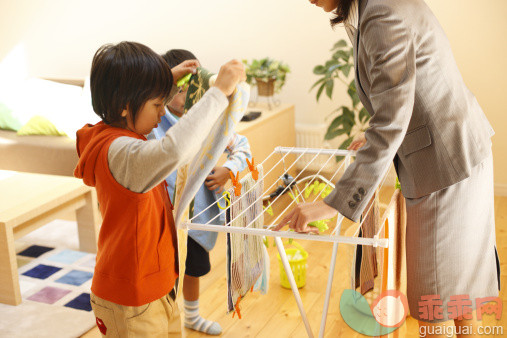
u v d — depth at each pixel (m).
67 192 2.96
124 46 1.40
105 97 1.39
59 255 3.21
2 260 2.62
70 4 5.29
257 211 2.03
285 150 2.04
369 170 1.42
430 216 1.63
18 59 5.64
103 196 1.42
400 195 1.74
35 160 3.92
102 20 5.21
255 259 2.06
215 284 2.85
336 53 3.92
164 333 1.55
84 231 3.23
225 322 2.50
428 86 1.53
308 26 4.41
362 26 1.49
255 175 1.92
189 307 2.41
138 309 1.46
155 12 4.96
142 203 1.37
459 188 1.61
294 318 2.51
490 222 1.73
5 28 5.60
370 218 1.79
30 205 2.77
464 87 1.63
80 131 1.50
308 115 4.59
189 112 1.29
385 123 1.41
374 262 1.76
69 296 2.75
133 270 1.43
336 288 2.76
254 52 4.66
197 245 2.29
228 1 4.64
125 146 1.33
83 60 5.41
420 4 1.52
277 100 4.41
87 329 2.47
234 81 1.32
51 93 4.30
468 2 3.83
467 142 1.58
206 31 4.80
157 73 1.39
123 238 1.41
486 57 3.88
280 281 2.84
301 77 4.54
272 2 4.48
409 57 1.44
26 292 2.79
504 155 3.99
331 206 1.45
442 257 1.66
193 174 1.46
